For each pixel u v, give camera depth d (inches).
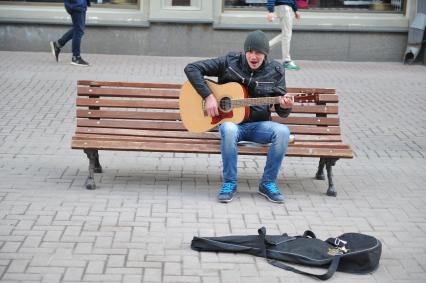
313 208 227.5
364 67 501.4
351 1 518.3
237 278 175.3
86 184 237.3
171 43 511.8
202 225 208.4
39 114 337.4
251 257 187.5
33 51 509.7
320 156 233.5
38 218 208.4
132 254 186.4
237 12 510.3
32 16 502.3
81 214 213.0
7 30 505.4
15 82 403.9
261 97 231.1
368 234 207.6
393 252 195.5
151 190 238.1
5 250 185.5
